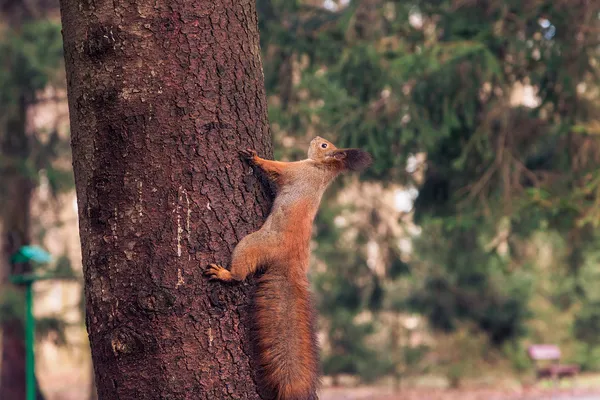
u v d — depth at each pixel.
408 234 22.47
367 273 25.91
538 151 16.47
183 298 4.38
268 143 5.05
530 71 15.14
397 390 27.64
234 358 4.50
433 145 14.87
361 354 29.12
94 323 4.41
